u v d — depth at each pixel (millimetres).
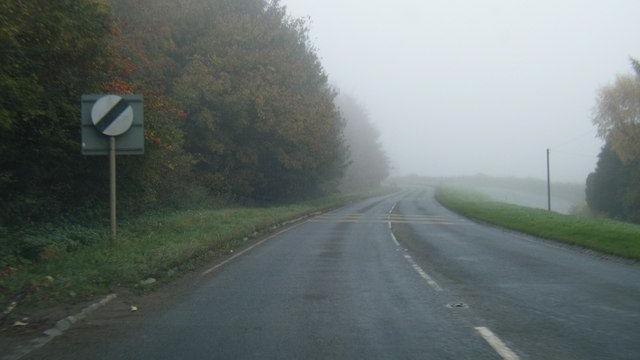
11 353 6500
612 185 57844
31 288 9344
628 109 50781
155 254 12984
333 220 30234
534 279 11609
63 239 14070
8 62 12961
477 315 8352
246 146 38500
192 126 34781
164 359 6262
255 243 18469
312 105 41156
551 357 6336
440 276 11922
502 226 26266
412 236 21125
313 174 48125
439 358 6289
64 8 15117
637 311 8656
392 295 9836
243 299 9484
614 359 6270
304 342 6895
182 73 34844
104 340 7020
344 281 11250
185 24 36062
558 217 29672
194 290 10305
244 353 6461
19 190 16562
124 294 9820
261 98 35906
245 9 41438
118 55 20828
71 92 17094
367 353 6461
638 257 14625
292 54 42812
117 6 32250
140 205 22344
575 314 8445
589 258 15062
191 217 22906
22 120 15062
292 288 10484
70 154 17312
